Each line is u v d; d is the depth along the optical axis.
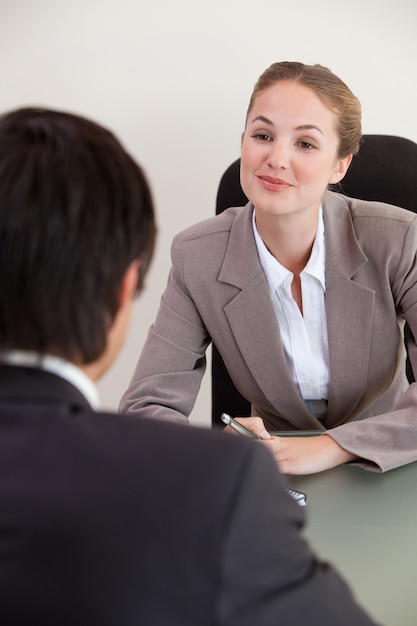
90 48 2.21
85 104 2.26
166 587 0.48
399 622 0.87
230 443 0.54
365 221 1.54
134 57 2.20
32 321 0.56
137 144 2.27
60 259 0.56
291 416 1.62
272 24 2.14
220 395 1.92
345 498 1.18
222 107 2.22
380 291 1.52
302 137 1.37
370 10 2.11
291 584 0.52
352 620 0.53
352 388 1.56
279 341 1.54
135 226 0.60
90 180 0.57
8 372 0.56
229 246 1.56
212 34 2.16
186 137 2.25
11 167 0.56
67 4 2.17
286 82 1.37
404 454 1.28
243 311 1.54
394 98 2.19
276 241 1.50
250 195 1.43
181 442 0.54
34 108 0.62
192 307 1.60
